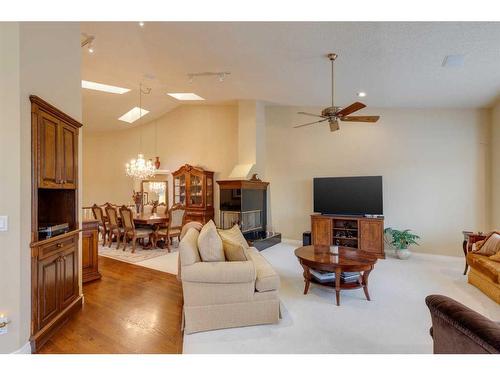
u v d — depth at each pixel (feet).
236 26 9.21
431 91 13.74
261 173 20.83
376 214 16.63
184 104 24.08
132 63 13.48
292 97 17.78
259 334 7.59
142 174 21.56
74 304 8.89
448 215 16.06
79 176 9.39
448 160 16.11
